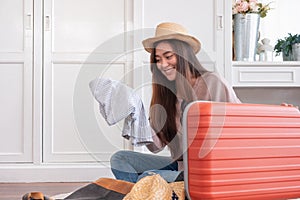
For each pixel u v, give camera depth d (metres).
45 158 3.20
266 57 3.44
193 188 1.20
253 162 1.29
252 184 1.29
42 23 3.24
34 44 3.22
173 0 3.24
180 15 3.24
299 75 3.22
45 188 2.78
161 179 1.27
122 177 1.62
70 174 3.12
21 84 3.22
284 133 1.40
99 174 3.12
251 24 3.32
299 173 1.45
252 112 1.30
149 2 3.23
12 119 3.21
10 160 3.19
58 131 3.22
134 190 1.27
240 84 3.21
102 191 1.51
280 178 1.38
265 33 3.51
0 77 3.22
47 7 3.24
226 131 1.22
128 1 3.26
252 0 3.34
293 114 1.45
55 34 3.24
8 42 3.23
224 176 1.21
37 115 3.19
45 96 3.23
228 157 1.22
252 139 1.29
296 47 3.34
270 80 3.21
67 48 3.25
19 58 3.21
